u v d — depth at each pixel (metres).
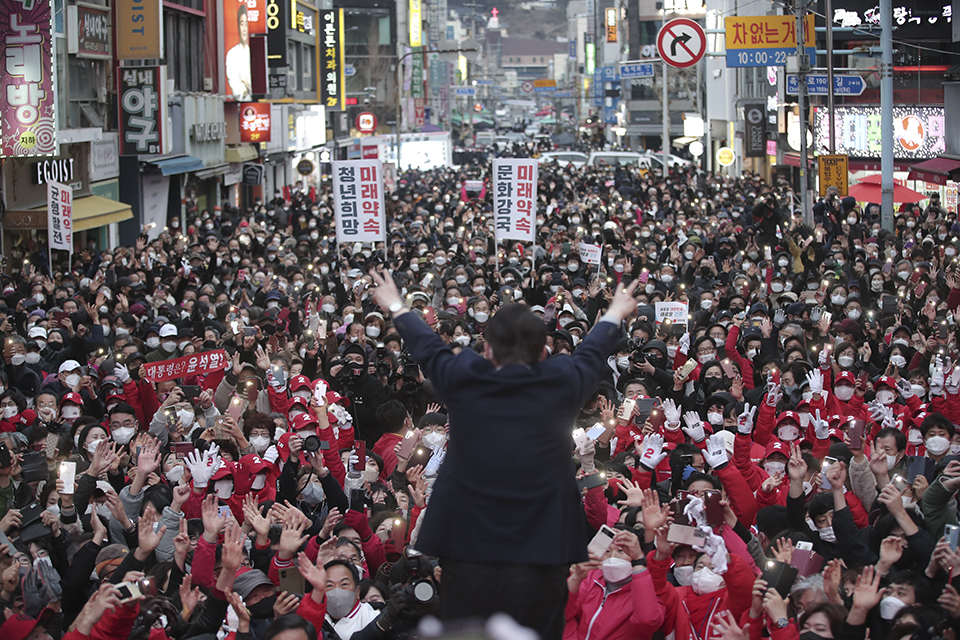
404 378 11.71
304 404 9.82
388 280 3.66
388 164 52.41
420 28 88.56
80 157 26.98
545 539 3.27
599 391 10.59
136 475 7.60
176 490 6.84
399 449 8.45
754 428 10.39
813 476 8.03
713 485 7.06
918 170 30.70
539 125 154.12
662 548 5.56
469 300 16.02
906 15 35.28
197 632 5.70
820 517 7.12
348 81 78.31
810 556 5.82
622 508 7.03
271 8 46.97
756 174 50.81
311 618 5.52
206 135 36.72
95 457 7.66
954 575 5.66
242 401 10.33
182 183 35.31
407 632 5.63
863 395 10.66
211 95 37.69
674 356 13.84
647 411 9.09
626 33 89.00
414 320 3.57
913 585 5.53
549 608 3.31
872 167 36.00
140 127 28.55
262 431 9.12
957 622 5.23
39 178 24.41
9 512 6.71
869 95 37.53
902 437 8.31
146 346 13.98
